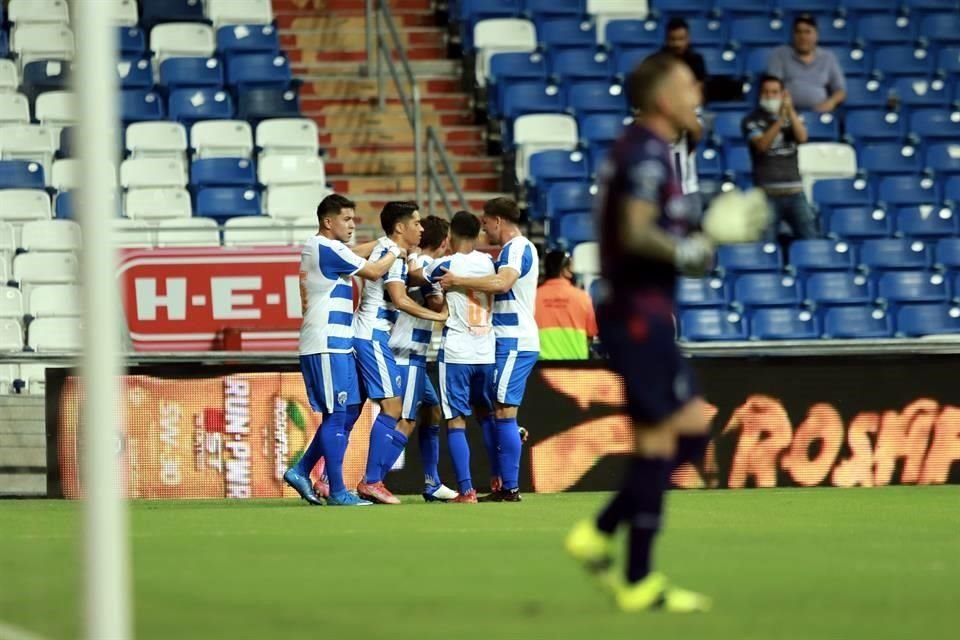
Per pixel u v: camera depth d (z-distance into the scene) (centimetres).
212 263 5394
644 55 7631
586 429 5028
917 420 5222
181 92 6931
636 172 2153
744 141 7156
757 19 7938
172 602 2350
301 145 6844
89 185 1574
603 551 2273
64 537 3472
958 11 8156
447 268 4419
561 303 5191
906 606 2303
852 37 7969
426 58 7956
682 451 2352
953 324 6406
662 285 2216
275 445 4888
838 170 7112
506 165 7194
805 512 4116
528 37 7638
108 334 1577
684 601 2256
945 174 7281
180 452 4869
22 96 6731
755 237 2141
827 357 5172
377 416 4488
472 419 4984
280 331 5416
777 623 2139
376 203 6956
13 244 5916
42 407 5047
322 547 3138
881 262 6612
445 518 3878
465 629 2083
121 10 7462
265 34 7406
